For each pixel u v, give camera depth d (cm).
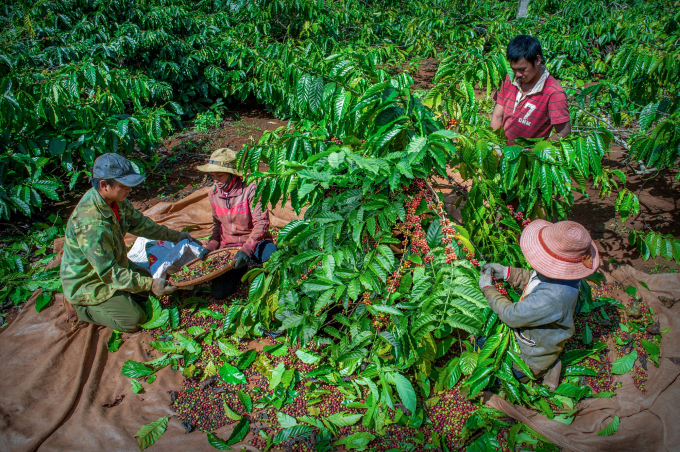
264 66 623
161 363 295
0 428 248
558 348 245
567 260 222
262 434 249
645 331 299
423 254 259
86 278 304
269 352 301
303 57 590
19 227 445
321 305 246
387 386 254
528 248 238
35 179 441
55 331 317
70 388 280
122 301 310
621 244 406
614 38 762
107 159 284
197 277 313
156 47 660
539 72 313
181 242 336
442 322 241
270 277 270
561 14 945
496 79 304
